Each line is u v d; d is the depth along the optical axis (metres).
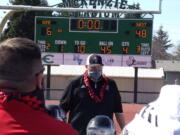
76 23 30.16
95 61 6.72
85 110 6.70
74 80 6.82
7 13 24.77
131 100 40.06
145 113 7.02
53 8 24.67
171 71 70.62
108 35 30.12
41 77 2.63
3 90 2.55
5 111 2.51
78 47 30.28
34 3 55.97
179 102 6.16
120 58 30.25
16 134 2.45
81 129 6.70
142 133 6.32
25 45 2.55
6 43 2.55
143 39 30.03
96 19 30.08
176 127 5.65
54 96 39.84
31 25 55.56
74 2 33.25
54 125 2.51
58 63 30.52
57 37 30.31
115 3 32.75
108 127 3.49
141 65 30.30
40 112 2.54
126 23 30.03
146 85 41.06
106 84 6.80
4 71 2.53
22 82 2.55
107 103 6.77
